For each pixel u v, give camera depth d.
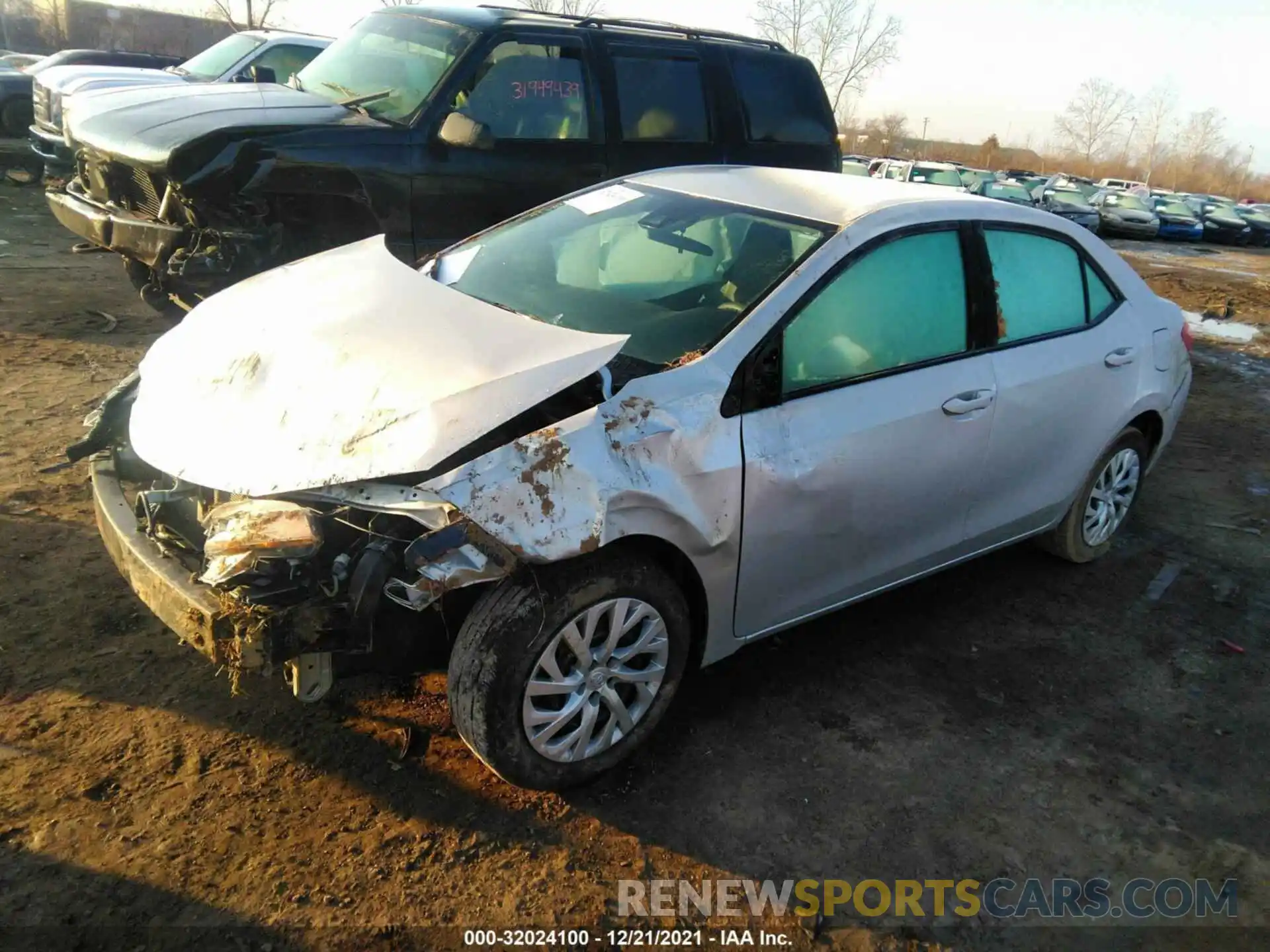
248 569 2.45
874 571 3.50
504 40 6.14
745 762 3.07
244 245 5.31
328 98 6.31
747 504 2.93
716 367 2.91
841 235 3.29
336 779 2.79
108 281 8.22
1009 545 4.29
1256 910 2.71
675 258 3.47
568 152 6.38
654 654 2.89
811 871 2.68
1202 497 5.78
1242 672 3.92
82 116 6.12
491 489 2.43
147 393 3.08
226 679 3.13
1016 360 3.76
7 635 3.23
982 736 3.33
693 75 7.01
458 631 2.78
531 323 3.04
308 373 2.84
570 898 2.51
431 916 2.40
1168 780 3.22
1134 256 22.22
